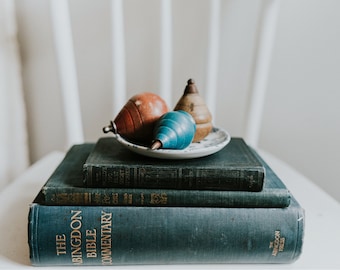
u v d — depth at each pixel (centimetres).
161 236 31
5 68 54
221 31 56
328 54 54
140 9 55
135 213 31
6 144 56
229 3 55
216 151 34
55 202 31
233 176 31
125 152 35
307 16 54
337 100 56
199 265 32
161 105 35
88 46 57
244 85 59
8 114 56
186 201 31
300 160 61
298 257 32
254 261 32
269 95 59
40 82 59
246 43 57
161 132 31
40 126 62
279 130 60
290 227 31
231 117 61
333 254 34
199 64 58
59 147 63
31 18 56
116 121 35
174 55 57
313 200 43
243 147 38
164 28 50
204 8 55
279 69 57
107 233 31
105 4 54
